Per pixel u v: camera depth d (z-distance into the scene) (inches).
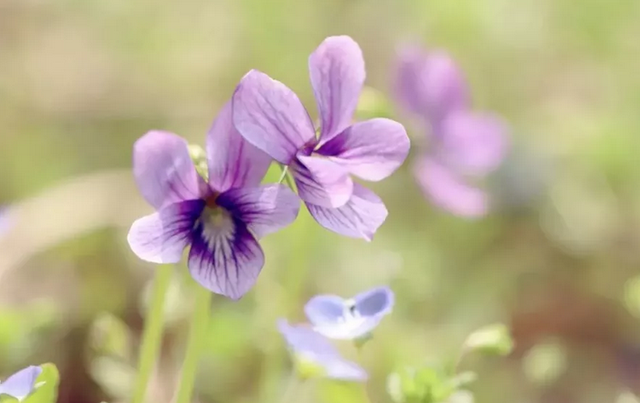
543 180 15.9
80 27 20.5
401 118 13.1
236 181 9.8
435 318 13.4
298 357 10.7
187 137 17.0
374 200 9.9
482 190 15.6
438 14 19.2
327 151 9.9
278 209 9.7
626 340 14.0
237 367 12.5
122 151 16.7
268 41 18.6
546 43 19.7
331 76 9.9
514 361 13.5
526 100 19.1
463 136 13.2
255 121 9.7
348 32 19.5
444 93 13.1
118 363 12.0
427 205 15.0
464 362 12.6
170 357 12.4
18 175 15.7
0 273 12.9
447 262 14.5
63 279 13.1
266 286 12.5
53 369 9.9
